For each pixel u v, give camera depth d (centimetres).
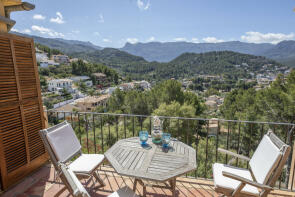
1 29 198
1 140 186
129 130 1198
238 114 1385
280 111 862
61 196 186
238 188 136
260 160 155
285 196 191
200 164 757
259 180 144
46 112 256
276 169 133
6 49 187
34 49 225
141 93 1923
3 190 191
